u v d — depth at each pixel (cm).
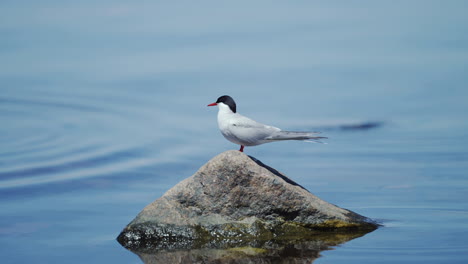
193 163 1354
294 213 861
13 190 1128
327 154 1401
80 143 1523
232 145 1514
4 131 1648
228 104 955
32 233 898
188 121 1772
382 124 1692
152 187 1164
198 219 852
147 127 1700
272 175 856
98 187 1157
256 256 791
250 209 853
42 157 1386
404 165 1282
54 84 2302
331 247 816
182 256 801
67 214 989
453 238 844
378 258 773
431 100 1948
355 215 902
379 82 2212
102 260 792
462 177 1179
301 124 1725
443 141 1484
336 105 1931
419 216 947
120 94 2136
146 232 849
